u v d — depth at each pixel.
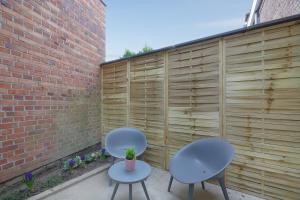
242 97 2.07
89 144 3.35
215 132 2.26
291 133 1.81
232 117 2.14
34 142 2.32
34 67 2.31
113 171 1.96
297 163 1.79
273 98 1.89
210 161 2.01
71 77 2.93
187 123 2.49
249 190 2.06
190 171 1.93
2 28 1.95
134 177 1.83
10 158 2.04
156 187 2.27
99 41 3.65
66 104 2.84
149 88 2.87
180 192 2.16
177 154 2.14
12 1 2.05
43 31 2.44
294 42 1.78
